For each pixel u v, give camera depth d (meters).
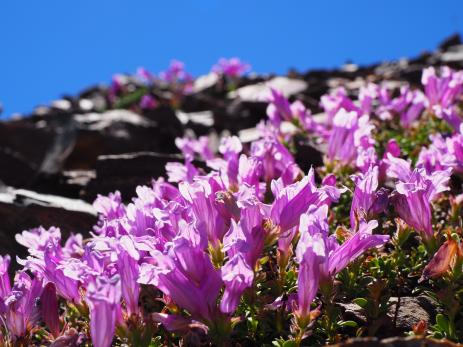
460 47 1.69
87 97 2.30
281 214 0.43
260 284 0.45
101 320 0.38
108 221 0.51
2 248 0.61
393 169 0.47
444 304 0.45
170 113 1.30
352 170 0.60
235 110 1.29
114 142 1.20
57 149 1.21
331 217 0.56
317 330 0.44
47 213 0.62
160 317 0.41
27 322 0.45
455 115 0.61
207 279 0.40
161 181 0.55
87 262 0.43
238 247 0.41
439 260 0.44
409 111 0.73
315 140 0.73
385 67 1.69
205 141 0.75
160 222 0.44
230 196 0.44
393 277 0.49
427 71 0.73
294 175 0.53
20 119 1.88
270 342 0.44
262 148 0.55
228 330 0.40
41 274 0.46
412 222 0.47
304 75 1.77
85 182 0.82
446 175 0.46
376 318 0.45
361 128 0.59
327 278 0.42
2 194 0.66
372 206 0.46
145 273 0.40
